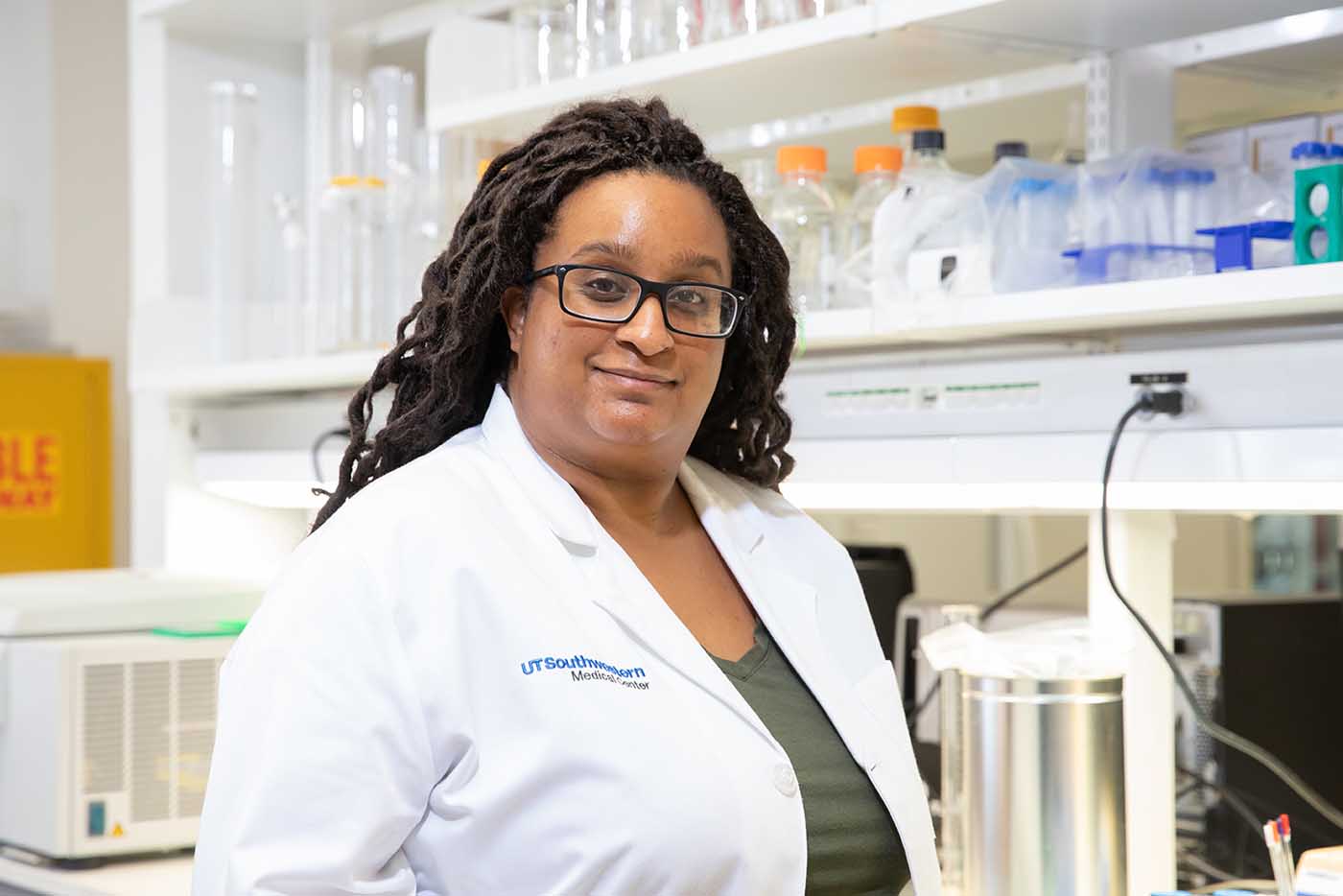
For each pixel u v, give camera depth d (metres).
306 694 1.18
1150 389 1.66
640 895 1.19
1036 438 1.74
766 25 2.02
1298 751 2.22
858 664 1.54
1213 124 2.35
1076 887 1.56
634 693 1.25
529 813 1.20
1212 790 2.13
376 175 2.72
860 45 1.88
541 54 2.38
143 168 2.95
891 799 1.37
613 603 1.30
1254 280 1.50
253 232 2.88
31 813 2.19
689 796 1.21
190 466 3.00
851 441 1.91
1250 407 1.59
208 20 2.90
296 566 1.25
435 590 1.23
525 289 1.38
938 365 1.85
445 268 1.42
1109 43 1.94
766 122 2.49
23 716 2.21
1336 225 1.49
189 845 2.24
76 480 4.64
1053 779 1.56
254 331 2.88
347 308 2.65
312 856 1.14
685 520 1.52
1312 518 3.24
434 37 2.59
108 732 2.18
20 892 2.21
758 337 1.56
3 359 4.50
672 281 1.33
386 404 2.34
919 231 1.82
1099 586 1.82
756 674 1.40
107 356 4.88
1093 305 1.62
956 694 1.92
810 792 1.33
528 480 1.37
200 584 2.54
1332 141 1.77
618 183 1.33
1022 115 2.32
